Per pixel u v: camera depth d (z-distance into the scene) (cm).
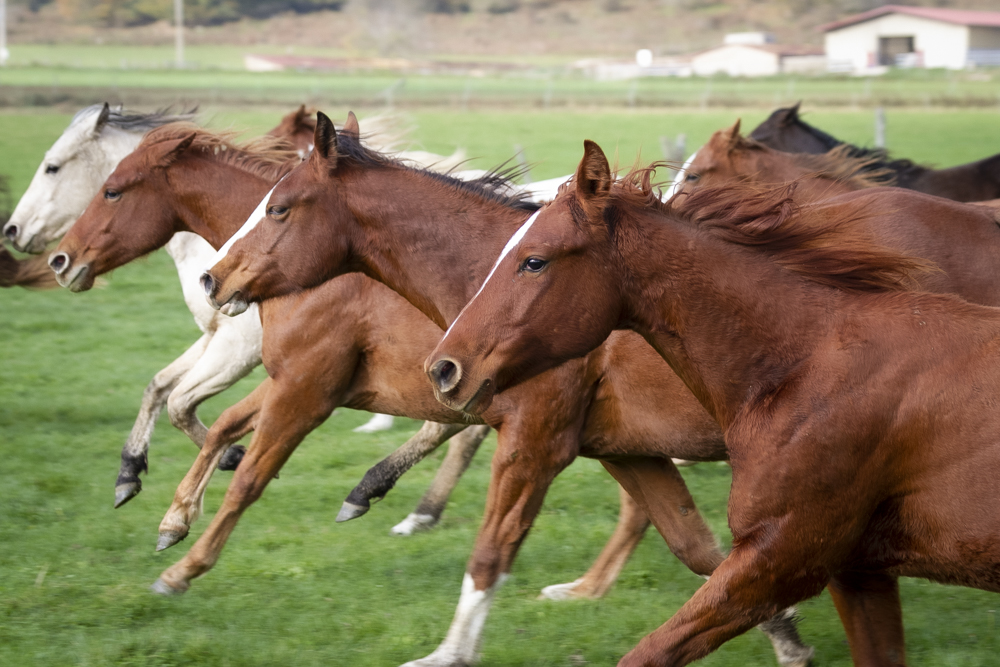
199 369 1151
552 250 596
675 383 752
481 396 609
